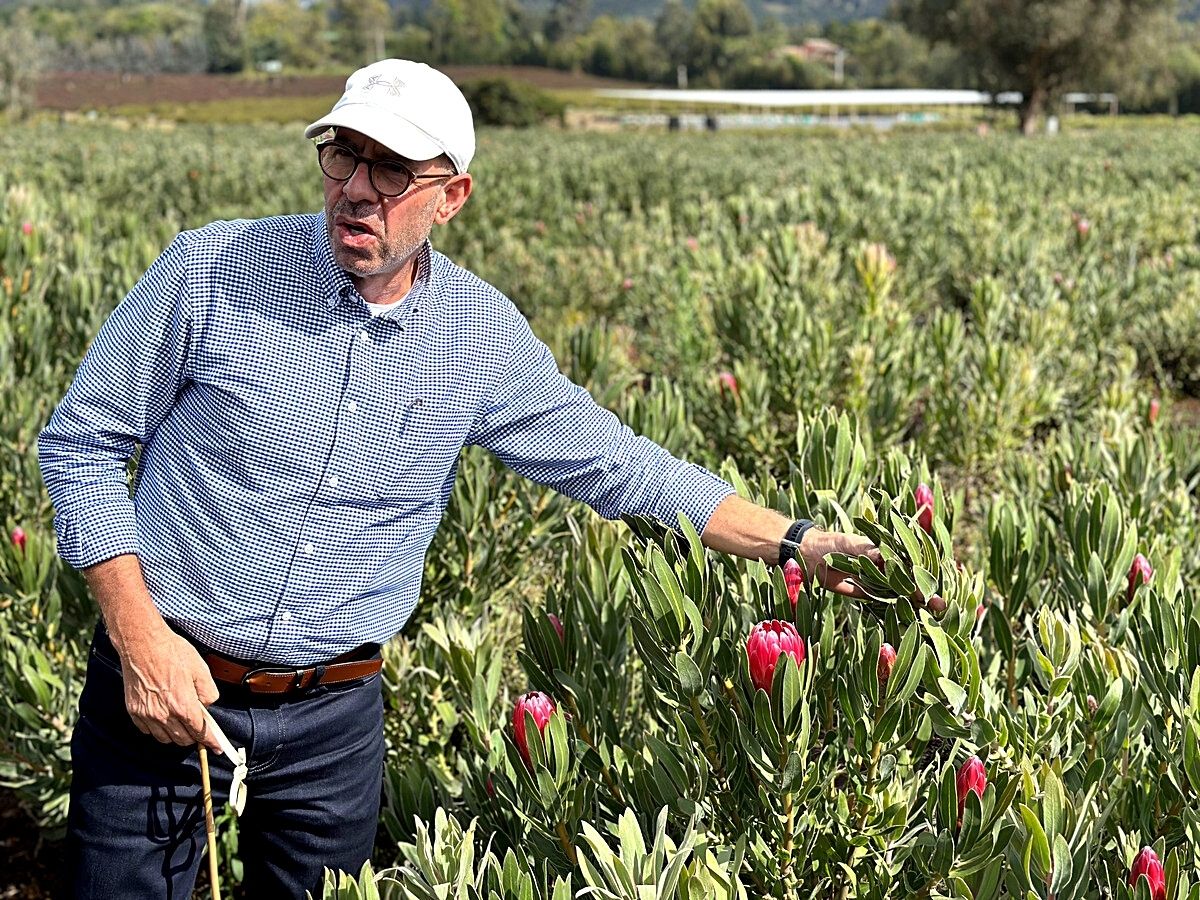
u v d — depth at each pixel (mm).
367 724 2139
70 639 3119
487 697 2557
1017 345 5715
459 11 144000
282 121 76188
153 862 2021
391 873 1828
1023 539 2531
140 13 167125
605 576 2533
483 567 3428
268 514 1926
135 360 1901
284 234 1923
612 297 8859
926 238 9391
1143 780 2061
